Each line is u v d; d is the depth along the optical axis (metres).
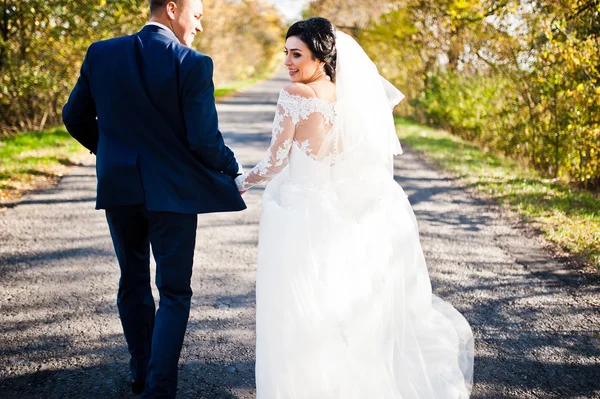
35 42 10.55
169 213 2.32
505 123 10.53
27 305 3.60
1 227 5.26
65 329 3.29
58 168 8.14
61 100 12.43
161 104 2.25
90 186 7.13
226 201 2.42
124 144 2.32
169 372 2.31
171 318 2.35
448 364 2.75
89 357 2.99
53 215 5.73
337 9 19.58
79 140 2.58
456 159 9.80
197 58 2.23
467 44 11.66
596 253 4.75
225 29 33.88
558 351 3.18
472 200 6.90
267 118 15.83
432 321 2.89
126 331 2.60
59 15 10.05
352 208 2.50
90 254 4.59
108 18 10.83
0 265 4.28
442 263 4.63
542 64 8.67
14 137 10.37
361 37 18.39
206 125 2.26
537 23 8.52
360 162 2.48
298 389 2.35
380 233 2.51
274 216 2.42
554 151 9.02
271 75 58.06
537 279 4.29
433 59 15.53
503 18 9.28
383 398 2.41
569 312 3.69
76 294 3.79
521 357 3.11
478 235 5.45
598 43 7.39
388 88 2.70
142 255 2.54
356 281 2.42
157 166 2.30
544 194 7.20
